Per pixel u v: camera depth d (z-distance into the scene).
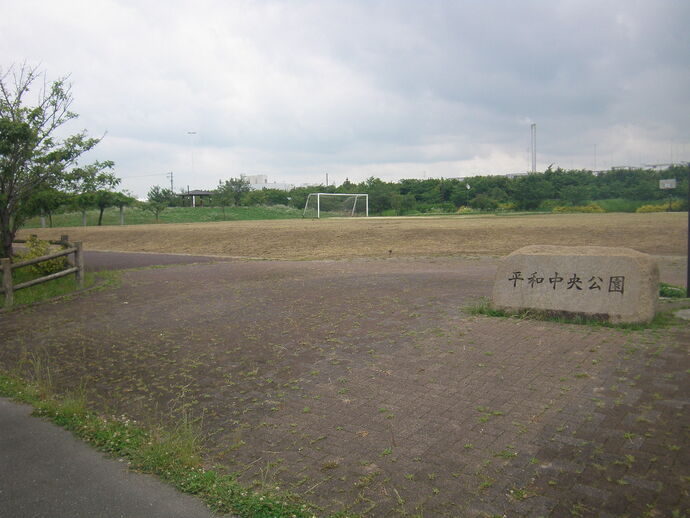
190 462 4.23
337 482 3.89
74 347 7.84
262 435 4.73
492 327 7.93
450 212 69.44
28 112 13.68
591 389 5.38
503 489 3.69
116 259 20.62
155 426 4.98
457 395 5.40
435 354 6.74
